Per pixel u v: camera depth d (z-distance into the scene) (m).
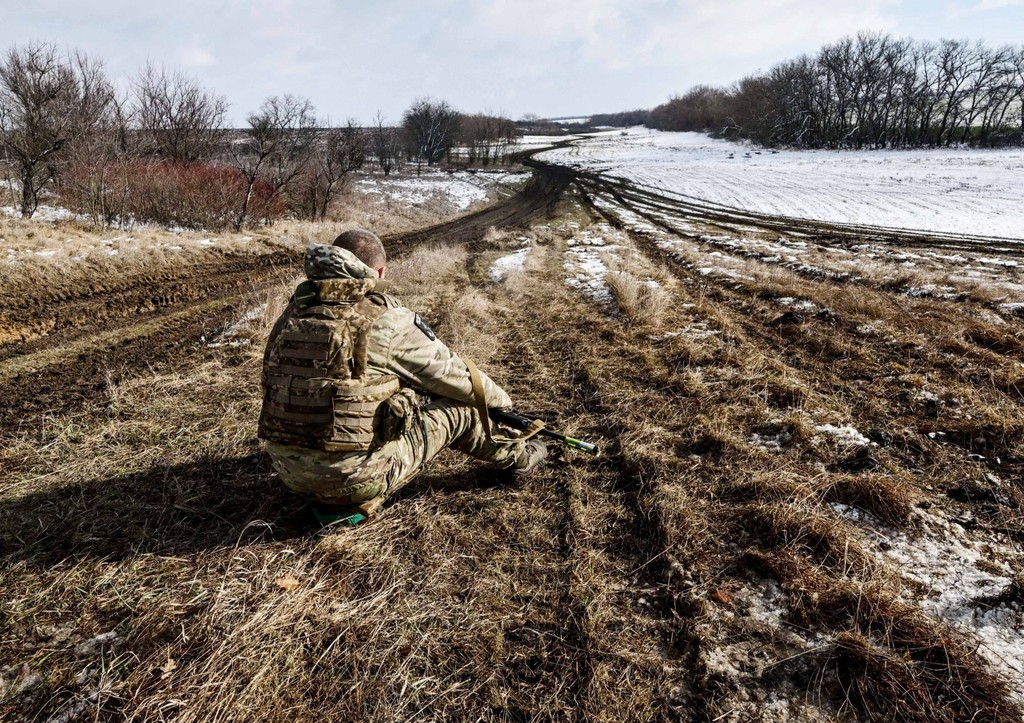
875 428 3.28
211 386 4.16
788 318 5.63
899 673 1.73
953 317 5.33
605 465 3.00
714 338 5.14
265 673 1.77
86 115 14.91
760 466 2.92
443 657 1.85
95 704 1.68
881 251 11.90
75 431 3.40
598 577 2.20
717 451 3.09
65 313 6.97
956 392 3.65
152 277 9.38
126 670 1.78
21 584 2.13
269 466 2.94
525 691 1.74
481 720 1.65
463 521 2.52
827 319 5.61
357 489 2.21
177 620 1.97
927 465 2.88
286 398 2.09
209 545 2.35
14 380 4.54
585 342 5.23
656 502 2.60
